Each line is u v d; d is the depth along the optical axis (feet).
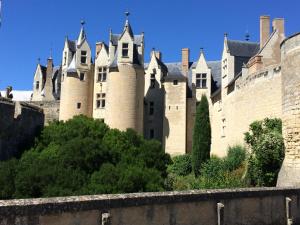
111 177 77.46
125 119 141.79
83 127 102.63
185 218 39.11
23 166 78.02
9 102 99.86
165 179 102.01
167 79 157.17
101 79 154.81
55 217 30.40
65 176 75.15
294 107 63.98
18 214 28.37
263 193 46.70
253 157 75.56
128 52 144.77
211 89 157.28
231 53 133.49
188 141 155.02
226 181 81.30
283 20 118.21
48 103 164.04
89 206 32.37
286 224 48.80
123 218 34.47
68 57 164.45
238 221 43.73
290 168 63.67
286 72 67.05
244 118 109.29
